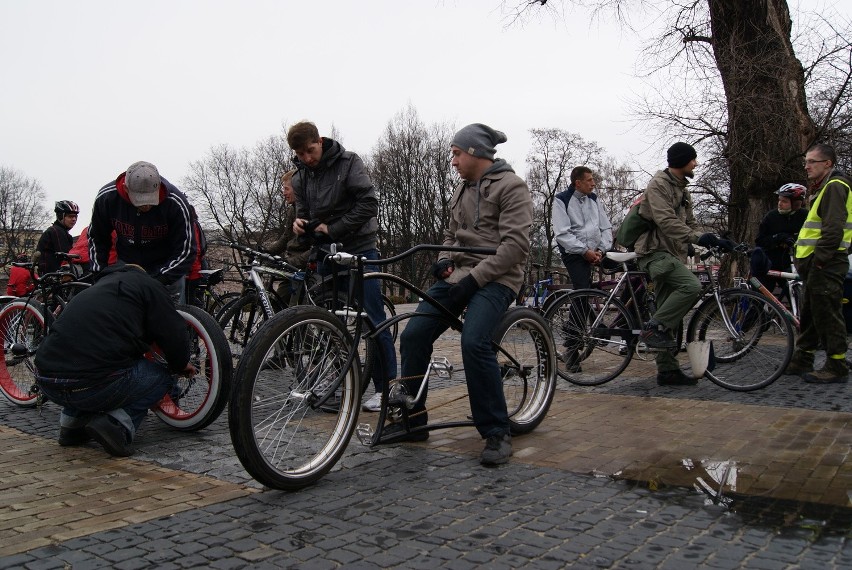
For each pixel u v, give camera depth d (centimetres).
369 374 371
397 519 280
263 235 4978
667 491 312
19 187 6009
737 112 1172
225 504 301
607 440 405
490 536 261
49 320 517
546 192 4409
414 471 349
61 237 896
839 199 554
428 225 4600
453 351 812
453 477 338
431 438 420
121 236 461
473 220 399
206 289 766
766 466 346
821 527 266
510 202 380
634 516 281
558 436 418
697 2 1214
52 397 388
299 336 328
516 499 304
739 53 1164
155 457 383
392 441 387
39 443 419
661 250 573
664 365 582
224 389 425
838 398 509
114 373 383
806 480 323
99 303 389
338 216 509
